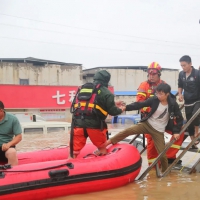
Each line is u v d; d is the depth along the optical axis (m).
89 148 5.89
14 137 5.30
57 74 37.19
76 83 38.09
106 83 5.23
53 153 5.68
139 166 5.19
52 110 25.16
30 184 4.03
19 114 16.95
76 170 4.41
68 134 13.38
